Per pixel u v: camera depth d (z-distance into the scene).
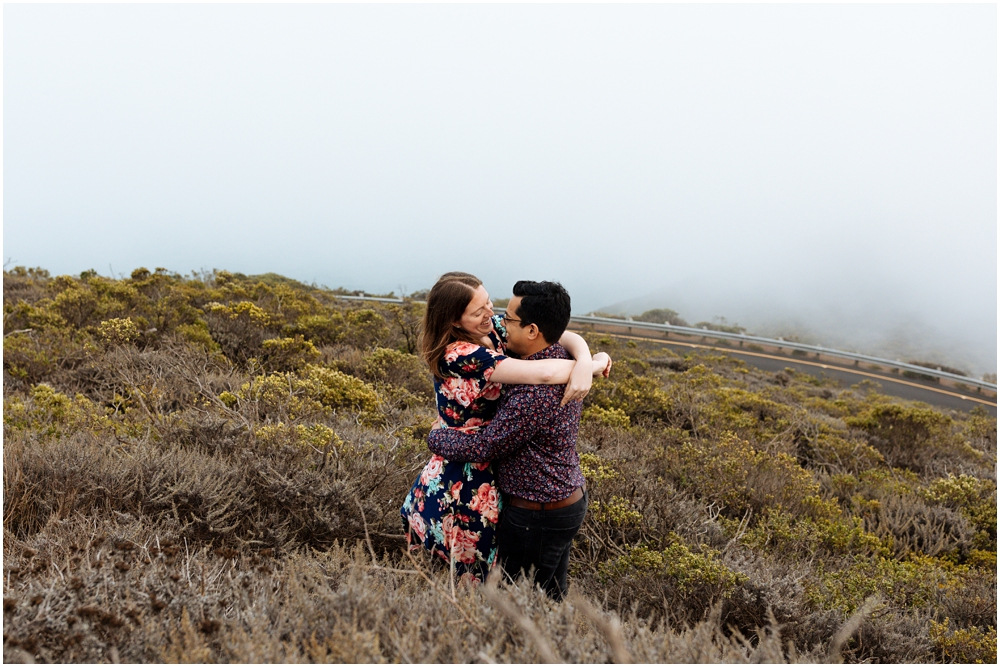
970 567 3.92
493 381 2.02
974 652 2.55
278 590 1.80
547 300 2.06
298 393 4.60
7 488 2.43
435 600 1.70
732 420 7.70
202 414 3.68
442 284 2.06
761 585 2.49
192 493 2.52
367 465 3.14
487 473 2.21
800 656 1.84
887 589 3.15
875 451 7.11
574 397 2.01
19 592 1.60
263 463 2.85
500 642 1.46
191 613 1.60
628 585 2.66
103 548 1.91
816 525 3.99
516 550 2.17
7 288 12.07
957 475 7.11
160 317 8.03
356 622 1.46
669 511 3.44
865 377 26.72
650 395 7.80
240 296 12.30
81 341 6.45
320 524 2.61
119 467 2.71
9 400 4.11
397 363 7.26
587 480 3.55
